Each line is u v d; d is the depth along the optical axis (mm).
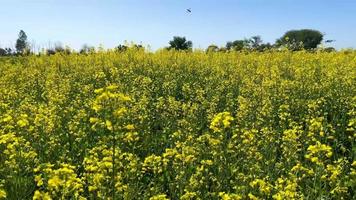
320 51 23234
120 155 7672
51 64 23312
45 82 18094
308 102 12711
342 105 12523
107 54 24469
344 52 23578
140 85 16250
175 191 7723
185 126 10883
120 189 6793
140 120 11469
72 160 9164
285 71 18672
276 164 8359
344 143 10328
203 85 17094
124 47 25594
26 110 12391
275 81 15070
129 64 21531
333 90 14125
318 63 19875
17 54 32344
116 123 6070
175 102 12688
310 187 7410
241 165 8648
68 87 16156
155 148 10125
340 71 16703
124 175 7633
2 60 28969
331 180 7328
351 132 10961
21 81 18750
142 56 23047
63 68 22391
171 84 16359
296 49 24406
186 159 7887
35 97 15711
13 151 7715
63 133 10766
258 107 12164
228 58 22984
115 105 6031
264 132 9609
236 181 7602
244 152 8570
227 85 16391
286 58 21875
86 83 18344
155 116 12531
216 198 7500
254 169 7926
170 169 8609
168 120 11844
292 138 8695
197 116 12312
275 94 13430
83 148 9648
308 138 9719
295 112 12547
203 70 19734
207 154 8961
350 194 7805
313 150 7305
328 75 15664
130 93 14570
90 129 10594
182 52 24688
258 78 16672
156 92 16266
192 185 7348
